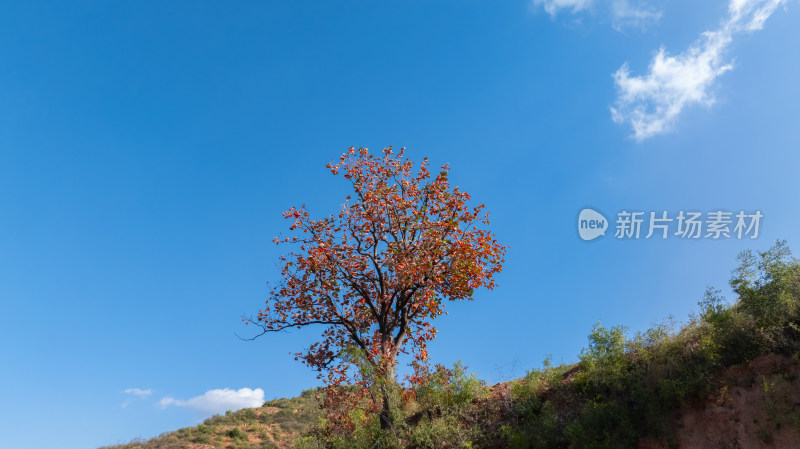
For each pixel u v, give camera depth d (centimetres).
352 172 1563
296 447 1516
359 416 1300
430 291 1456
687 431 823
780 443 734
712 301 991
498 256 1520
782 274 893
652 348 996
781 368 813
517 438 978
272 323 1538
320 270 1502
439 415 1245
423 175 1590
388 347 1445
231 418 3412
